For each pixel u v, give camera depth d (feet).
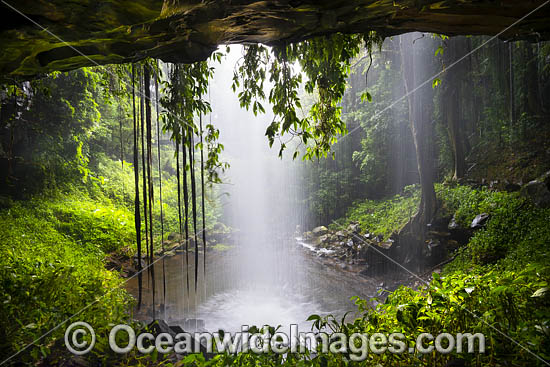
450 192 33.96
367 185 48.62
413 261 29.07
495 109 39.86
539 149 35.32
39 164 35.17
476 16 9.05
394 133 44.80
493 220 25.85
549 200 25.13
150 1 6.63
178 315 20.56
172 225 39.83
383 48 40.29
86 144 41.78
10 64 9.18
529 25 9.55
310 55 14.56
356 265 32.40
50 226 27.94
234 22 8.61
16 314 10.57
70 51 8.82
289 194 56.44
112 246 29.71
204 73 15.51
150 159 13.50
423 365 8.16
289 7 8.08
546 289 8.47
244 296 24.50
